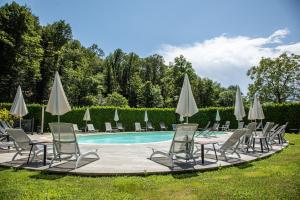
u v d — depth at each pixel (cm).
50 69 4250
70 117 2466
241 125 1545
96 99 4297
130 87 5728
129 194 485
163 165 736
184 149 767
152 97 5069
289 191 495
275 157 924
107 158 857
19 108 1186
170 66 5259
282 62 3784
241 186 537
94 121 2570
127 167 703
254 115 1498
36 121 2367
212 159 847
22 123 2084
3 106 2297
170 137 2116
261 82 3944
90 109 2566
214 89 6250
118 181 575
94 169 671
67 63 4544
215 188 523
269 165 768
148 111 2864
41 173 658
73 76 4272
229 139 813
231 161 805
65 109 820
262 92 3912
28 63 3462
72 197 465
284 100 3838
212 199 457
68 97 4159
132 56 6106
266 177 612
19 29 3291
